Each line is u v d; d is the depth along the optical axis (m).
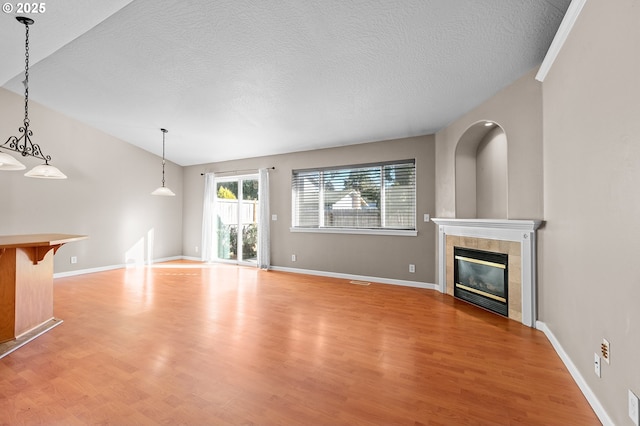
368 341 2.70
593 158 1.80
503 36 2.49
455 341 2.70
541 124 2.85
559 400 1.85
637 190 1.35
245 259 6.61
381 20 2.44
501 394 1.91
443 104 3.66
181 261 7.06
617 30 1.52
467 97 3.47
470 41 2.58
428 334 2.86
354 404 1.81
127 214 6.22
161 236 6.94
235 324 3.10
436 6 2.25
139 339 2.71
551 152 2.59
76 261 5.45
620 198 1.49
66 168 5.24
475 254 3.77
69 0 2.22
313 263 5.64
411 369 2.21
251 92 3.79
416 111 3.89
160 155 6.80
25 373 2.12
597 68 1.74
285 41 2.79
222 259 6.97
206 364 2.27
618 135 1.51
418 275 4.68
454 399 1.86
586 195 1.89
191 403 1.80
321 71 3.21
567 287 2.25
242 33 2.74
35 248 2.91
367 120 4.28
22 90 4.34
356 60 2.98
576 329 2.07
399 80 3.26
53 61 3.46
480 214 4.12
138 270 5.95
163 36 2.88
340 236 5.35
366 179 5.14
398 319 3.26
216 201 7.11
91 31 2.88
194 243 7.29
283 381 2.04
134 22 2.72
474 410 1.76
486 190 4.01
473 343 2.66
